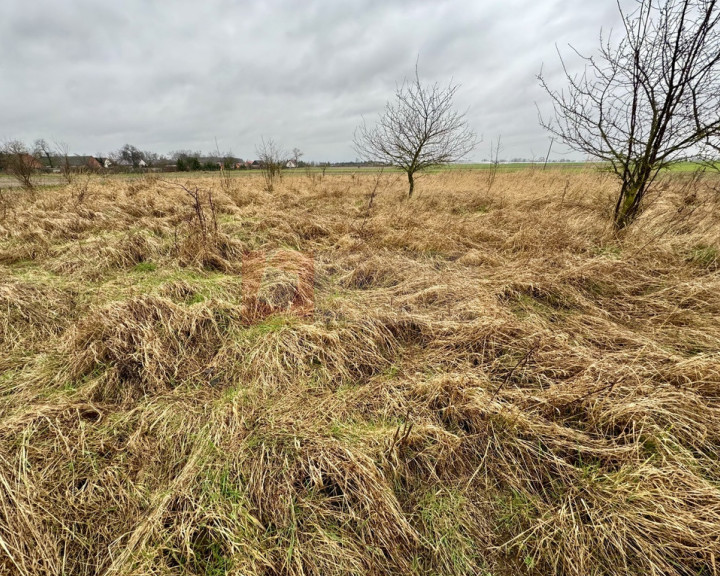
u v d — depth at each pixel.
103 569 1.42
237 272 4.18
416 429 1.94
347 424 2.05
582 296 3.35
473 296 3.39
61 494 1.63
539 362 2.45
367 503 1.59
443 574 1.45
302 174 16.41
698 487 1.58
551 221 5.42
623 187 4.54
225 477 1.67
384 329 2.86
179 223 5.90
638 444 1.78
